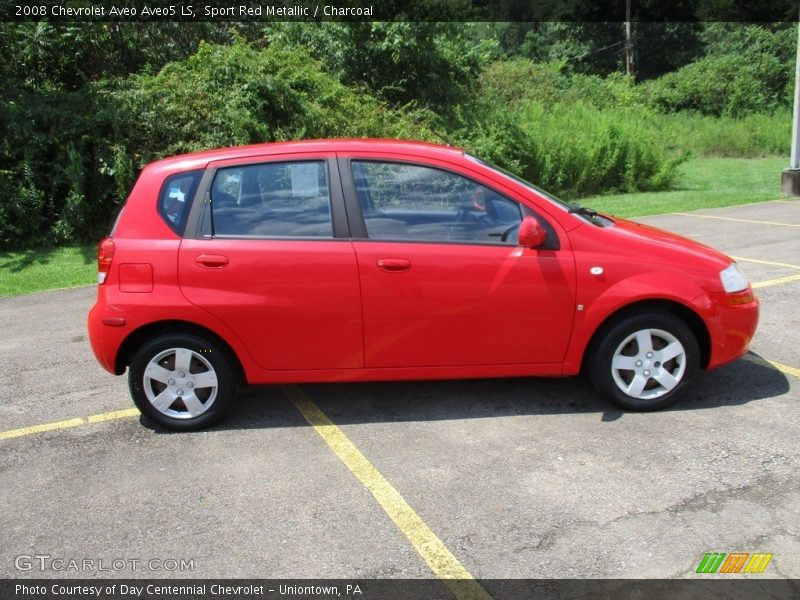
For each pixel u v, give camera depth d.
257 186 4.17
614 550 2.95
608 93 32.72
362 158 4.18
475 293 4.07
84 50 13.70
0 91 11.92
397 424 4.27
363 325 4.10
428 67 16.39
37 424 4.53
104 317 4.09
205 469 3.81
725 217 12.20
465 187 4.16
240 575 2.91
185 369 4.21
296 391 4.86
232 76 12.86
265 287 4.05
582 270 4.07
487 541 3.06
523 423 4.20
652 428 4.04
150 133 11.84
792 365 4.95
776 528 3.05
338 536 3.15
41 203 10.94
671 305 4.20
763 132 29.12
